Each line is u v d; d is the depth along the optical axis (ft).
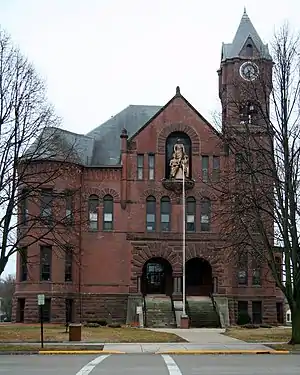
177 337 132.57
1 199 116.47
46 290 185.98
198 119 201.98
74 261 180.45
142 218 197.16
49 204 148.25
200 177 196.54
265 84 126.82
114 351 102.32
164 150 200.23
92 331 147.64
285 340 126.62
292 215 116.47
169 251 195.42
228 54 200.44
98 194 197.88
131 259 194.90
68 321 188.03
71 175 187.83
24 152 131.54
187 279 202.08
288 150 117.70
